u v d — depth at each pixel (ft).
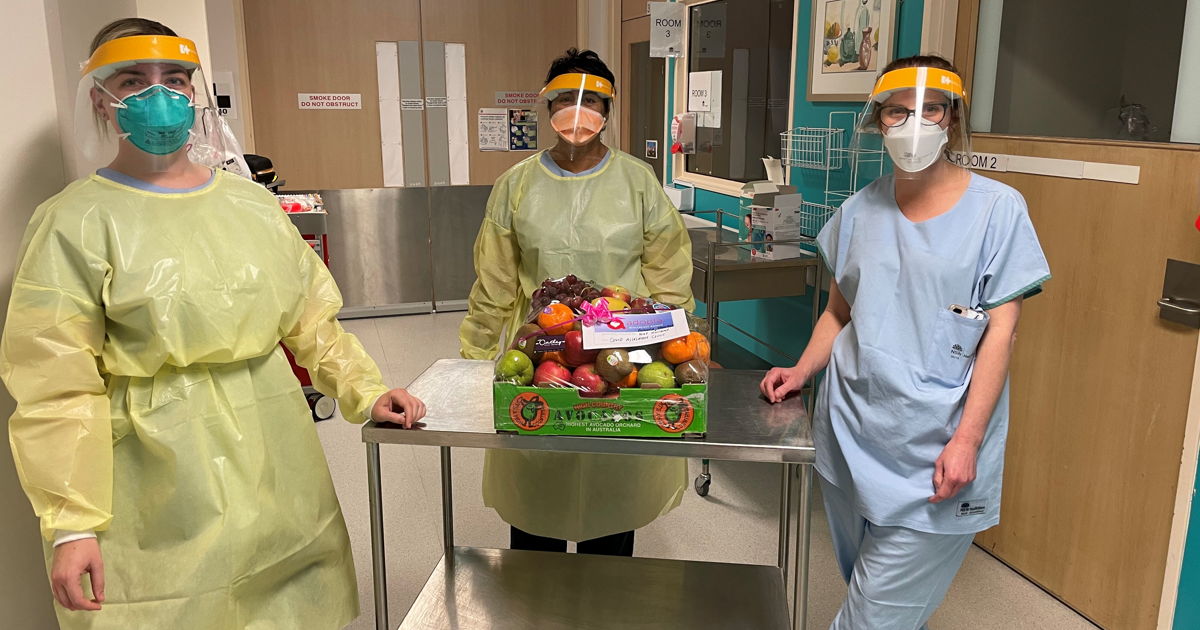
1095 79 7.68
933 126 5.27
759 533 9.69
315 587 5.41
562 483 7.24
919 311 5.52
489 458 7.72
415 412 5.30
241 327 4.80
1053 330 8.18
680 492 7.98
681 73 16.06
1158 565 7.32
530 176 7.18
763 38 13.51
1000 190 5.49
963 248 5.42
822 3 11.75
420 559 9.09
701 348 5.12
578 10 19.11
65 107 5.71
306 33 17.53
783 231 11.19
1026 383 8.56
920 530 5.60
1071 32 7.88
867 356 5.65
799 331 12.83
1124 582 7.66
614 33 18.34
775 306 13.43
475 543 9.42
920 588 5.85
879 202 5.90
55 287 4.34
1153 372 7.20
